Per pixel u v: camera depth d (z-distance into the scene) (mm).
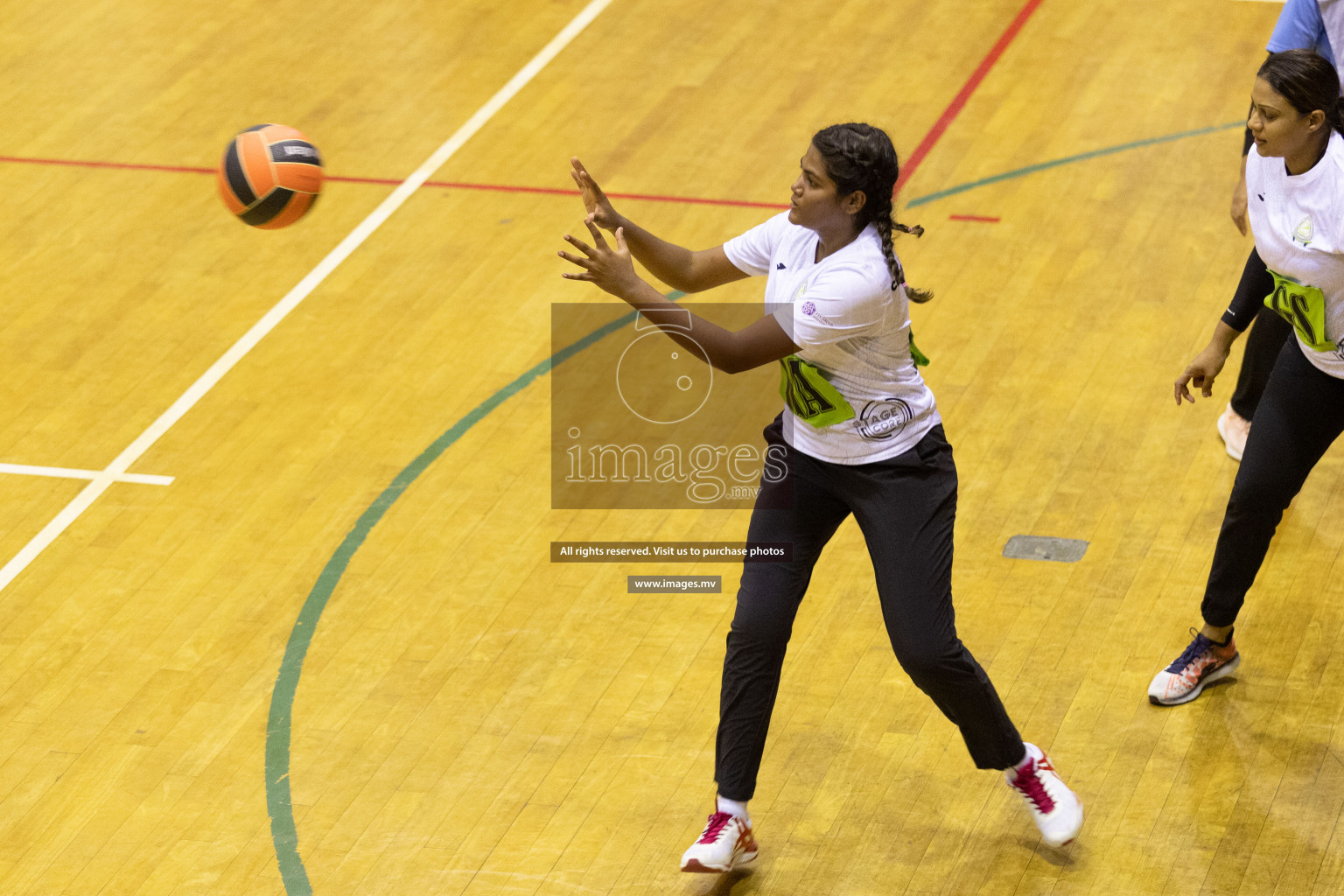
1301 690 15117
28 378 21625
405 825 14055
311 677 15984
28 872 13648
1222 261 22953
